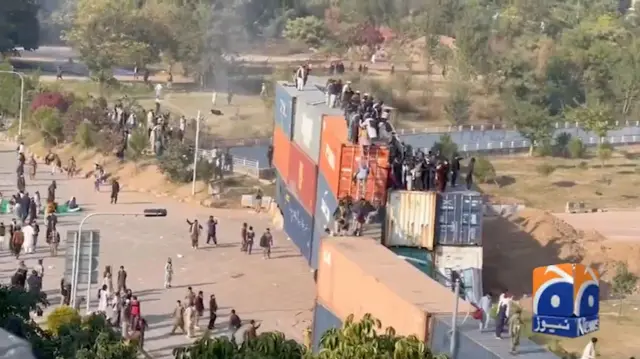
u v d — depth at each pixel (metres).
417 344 22.94
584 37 132.12
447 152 83.81
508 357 28.89
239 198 69.75
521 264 58.06
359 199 47.72
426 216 47.97
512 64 115.56
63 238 58.59
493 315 32.59
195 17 119.12
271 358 21.91
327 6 151.75
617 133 108.19
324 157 51.44
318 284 42.22
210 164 71.38
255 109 101.88
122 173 72.81
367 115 49.50
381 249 40.38
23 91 86.88
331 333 23.53
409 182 48.19
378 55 136.88
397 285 35.06
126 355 24.14
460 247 48.22
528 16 148.00
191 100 104.44
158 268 54.91
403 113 109.06
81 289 48.88
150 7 115.56
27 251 55.22
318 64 129.38
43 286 49.72
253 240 59.59
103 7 110.94
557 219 65.00
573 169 91.69
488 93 115.25
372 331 23.72
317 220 53.19
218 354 22.05
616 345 47.22
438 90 115.88
